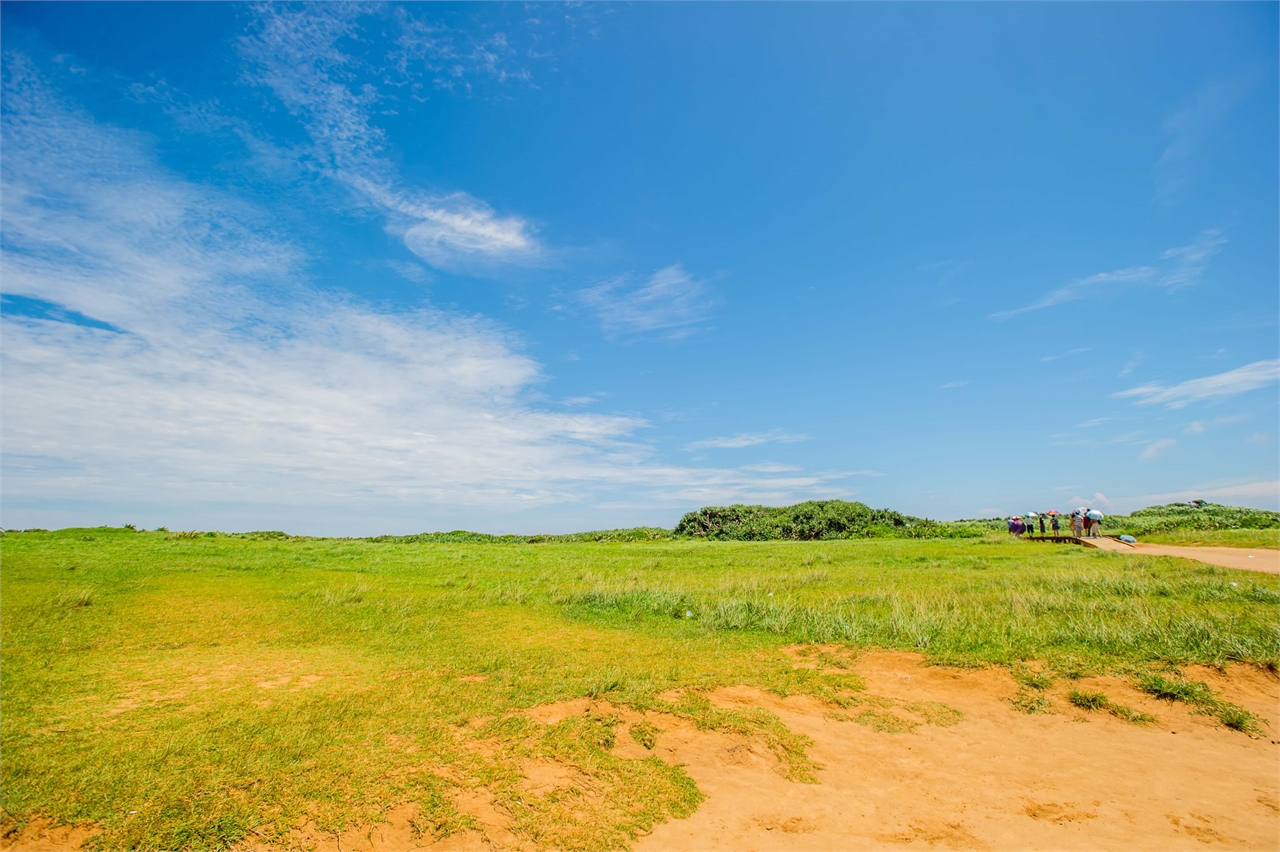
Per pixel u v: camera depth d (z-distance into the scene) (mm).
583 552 26125
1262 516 33781
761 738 6051
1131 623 9422
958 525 39188
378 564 20516
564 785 5109
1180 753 5777
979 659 8219
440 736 5930
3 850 4070
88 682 7402
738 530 35000
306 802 4746
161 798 4742
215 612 11617
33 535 26641
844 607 11430
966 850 4320
